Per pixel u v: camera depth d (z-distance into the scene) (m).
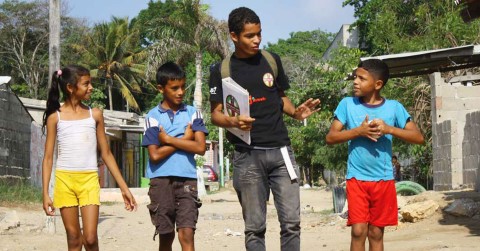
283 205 5.73
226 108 5.71
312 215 17.30
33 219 14.65
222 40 30.05
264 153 5.72
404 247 9.22
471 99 17.33
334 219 14.29
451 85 17.34
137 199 25.55
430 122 20.48
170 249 6.49
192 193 6.32
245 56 5.77
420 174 22.73
